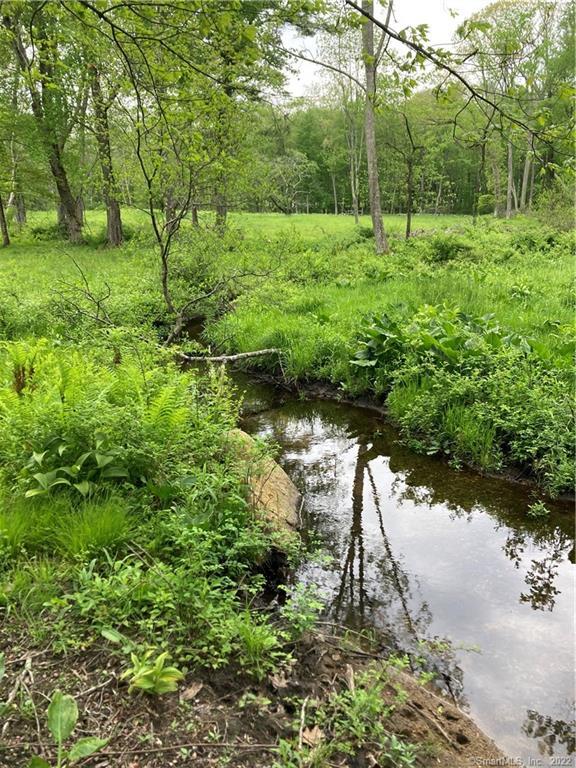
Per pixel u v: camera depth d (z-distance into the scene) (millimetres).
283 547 3943
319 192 57875
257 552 3770
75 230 25797
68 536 3301
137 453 3924
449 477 5836
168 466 4078
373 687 2773
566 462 5293
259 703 2518
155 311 10820
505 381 6332
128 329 7422
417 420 6648
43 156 23172
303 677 2820
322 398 8172
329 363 8516
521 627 3676
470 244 17219
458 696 3080
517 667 3312
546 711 2994
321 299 11289
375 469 6102
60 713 2055
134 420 4004
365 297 11219
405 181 35344
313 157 55750
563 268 14375
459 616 3773
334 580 4133
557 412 5758
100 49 7320
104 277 13500
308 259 15312
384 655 3324
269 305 10727
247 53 3215
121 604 2826
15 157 24719
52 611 2760
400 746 2428
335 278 13945
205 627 2828
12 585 2883
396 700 2807
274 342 9297
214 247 12102
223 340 9836
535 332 8344
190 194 9281
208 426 4562
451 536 4824
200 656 2697
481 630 3633
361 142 43938
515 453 5773
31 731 2191
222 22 2852
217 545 3510
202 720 2379
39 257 21047
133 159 9945
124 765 2125
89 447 3926
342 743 2387
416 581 4172
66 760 2088
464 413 6320
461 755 2641
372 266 14391
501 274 13180
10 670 2471
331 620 3660
